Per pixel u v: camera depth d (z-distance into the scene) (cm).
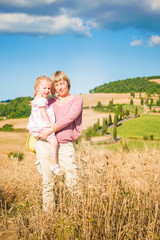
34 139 311
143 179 249
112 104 15900
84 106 15988
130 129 10488
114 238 230
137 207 242
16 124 9719
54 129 271
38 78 286
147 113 13575
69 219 236
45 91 282
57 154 287
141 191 254
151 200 253
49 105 301
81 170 254
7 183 409
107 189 246
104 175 256
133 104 16775
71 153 286
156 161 274
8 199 361
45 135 272
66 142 287
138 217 236
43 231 231
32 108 290
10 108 13412
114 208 234
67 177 281
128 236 222
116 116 11238
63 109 292
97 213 233
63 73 290
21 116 12850
